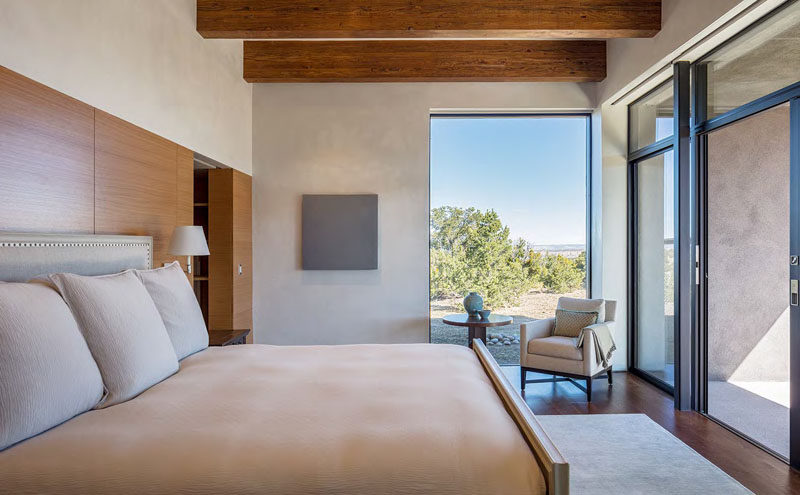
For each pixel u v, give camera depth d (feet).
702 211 12.09
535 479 4.52
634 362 16.25
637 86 14.57
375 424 5.12
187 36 12.10
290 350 8.96
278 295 17.01
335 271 16.97
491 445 4.75
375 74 16.17
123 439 4.78
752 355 11.01
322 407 5.62
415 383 6.64
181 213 11.69
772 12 9.70
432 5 12.89
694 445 9.96
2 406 4.50
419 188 16.90
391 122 16.93
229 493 4.31
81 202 8.02
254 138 17.01
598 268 16.74
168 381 6.79
